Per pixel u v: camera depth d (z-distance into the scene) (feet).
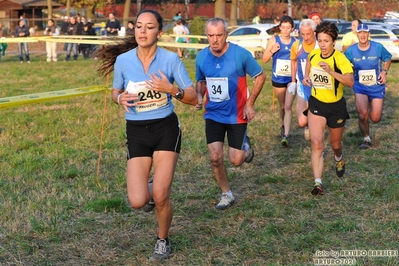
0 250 17.20
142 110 15.98
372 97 29.48
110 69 17.89
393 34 78.02
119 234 18.54
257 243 17.78
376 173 25.30
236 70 19.94
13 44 118.93
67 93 22.11
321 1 149.28
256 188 23.56
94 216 20.13
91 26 85.40
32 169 25.84
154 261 16.56
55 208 20.65
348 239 18.06
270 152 29.37
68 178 24.80
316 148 22.13
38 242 17.87
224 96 20.16
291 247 17.46
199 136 32.50
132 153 16.30
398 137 32.32
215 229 18.97
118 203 20.95
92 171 25.75
